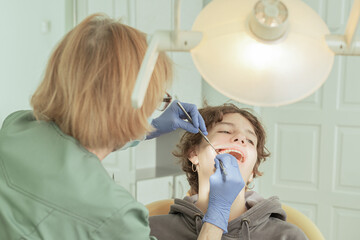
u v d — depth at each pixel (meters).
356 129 2.78
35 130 0.86
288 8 0.64
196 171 1.44
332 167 2.86
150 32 2.66
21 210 0.78
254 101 0.63
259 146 1.43
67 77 0.82
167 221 1.34
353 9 0.60
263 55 0.61
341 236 2.88
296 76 0.62
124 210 0.78
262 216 1.25
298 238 1.19
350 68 2.75
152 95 0.83
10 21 2.21
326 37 0.63
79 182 0.78
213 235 1.06
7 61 2.22
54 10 2.37
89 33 0.83
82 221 0.77
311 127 2.89
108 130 0.83
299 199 2.96
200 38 0.63
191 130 1.28
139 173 2.77
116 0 2.50
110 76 0.80
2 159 0.84
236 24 0.62
